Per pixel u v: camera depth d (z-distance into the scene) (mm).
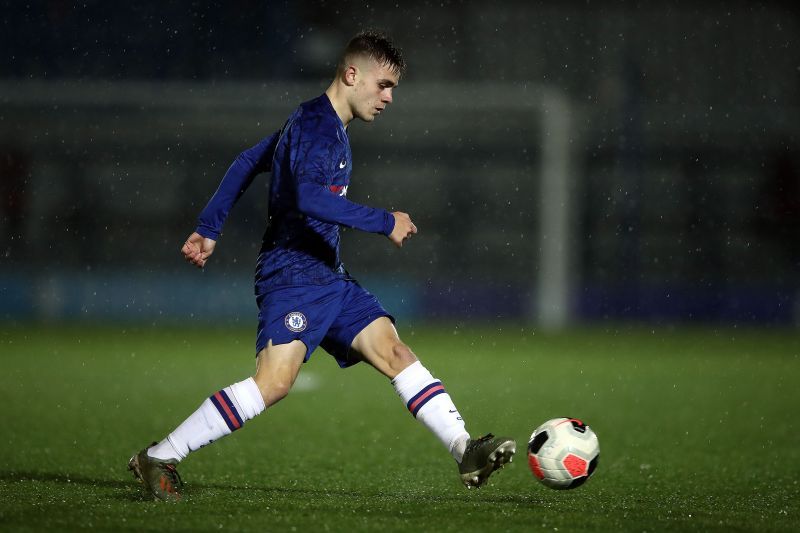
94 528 13242
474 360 53281
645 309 85188
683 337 70812
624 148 98625
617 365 50875
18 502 15477
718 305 84750
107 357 52344
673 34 111438
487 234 102812
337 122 15445
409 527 13492
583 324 83250
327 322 15812
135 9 100500
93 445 24781
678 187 102062
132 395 37125
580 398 37594
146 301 81688
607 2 112438
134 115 84750
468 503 15789
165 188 96250
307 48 101375
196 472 20562
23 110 83688
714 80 110688
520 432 28531
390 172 103250
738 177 101750
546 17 112062
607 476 20703
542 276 80562
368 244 100500
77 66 99000
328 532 13133
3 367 46969
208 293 83250
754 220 101375
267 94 82625
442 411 15578
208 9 100938
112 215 95438
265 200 88188
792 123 97688
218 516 14094
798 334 74438
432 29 111250
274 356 15492
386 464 22188
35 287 80000
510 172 103062
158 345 60062
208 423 15289
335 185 15523
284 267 15719
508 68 111500
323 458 23062
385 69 15820
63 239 93875
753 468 22203
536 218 102875
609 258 100000
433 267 101375
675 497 17828
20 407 32688
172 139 92812
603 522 14141
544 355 56438
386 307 86250
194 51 100375
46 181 93188
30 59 98438
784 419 31844
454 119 88812
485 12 112125
